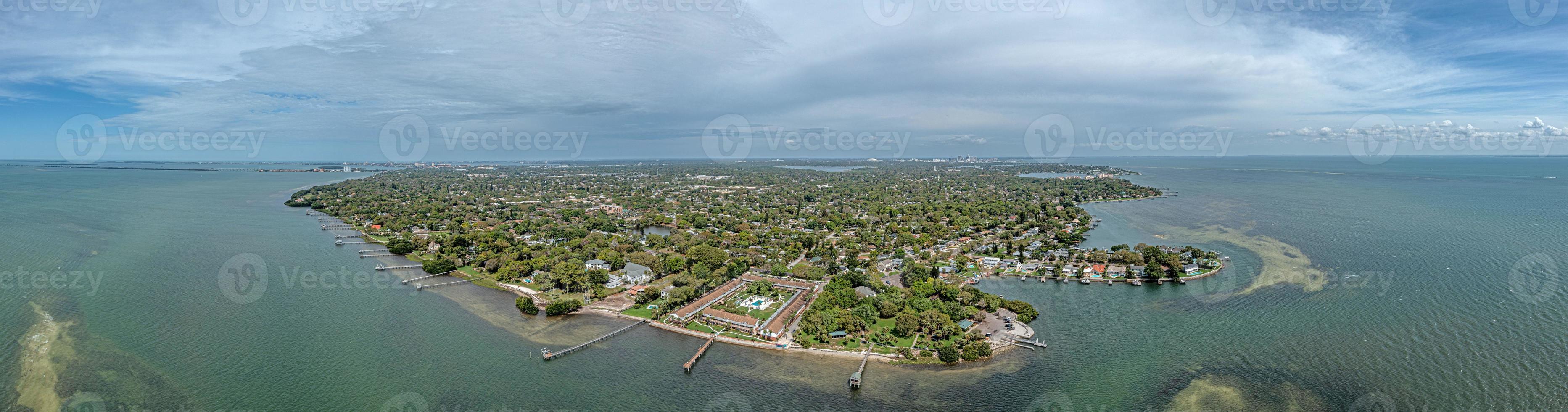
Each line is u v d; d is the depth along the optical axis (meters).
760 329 162.25
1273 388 127.38
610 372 140.38
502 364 143.75
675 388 132.75
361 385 132.38
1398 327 154.88
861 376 136.75
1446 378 127.38
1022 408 122.88
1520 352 136.50
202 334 156.88
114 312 169.50
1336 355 140.38
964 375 136.75
